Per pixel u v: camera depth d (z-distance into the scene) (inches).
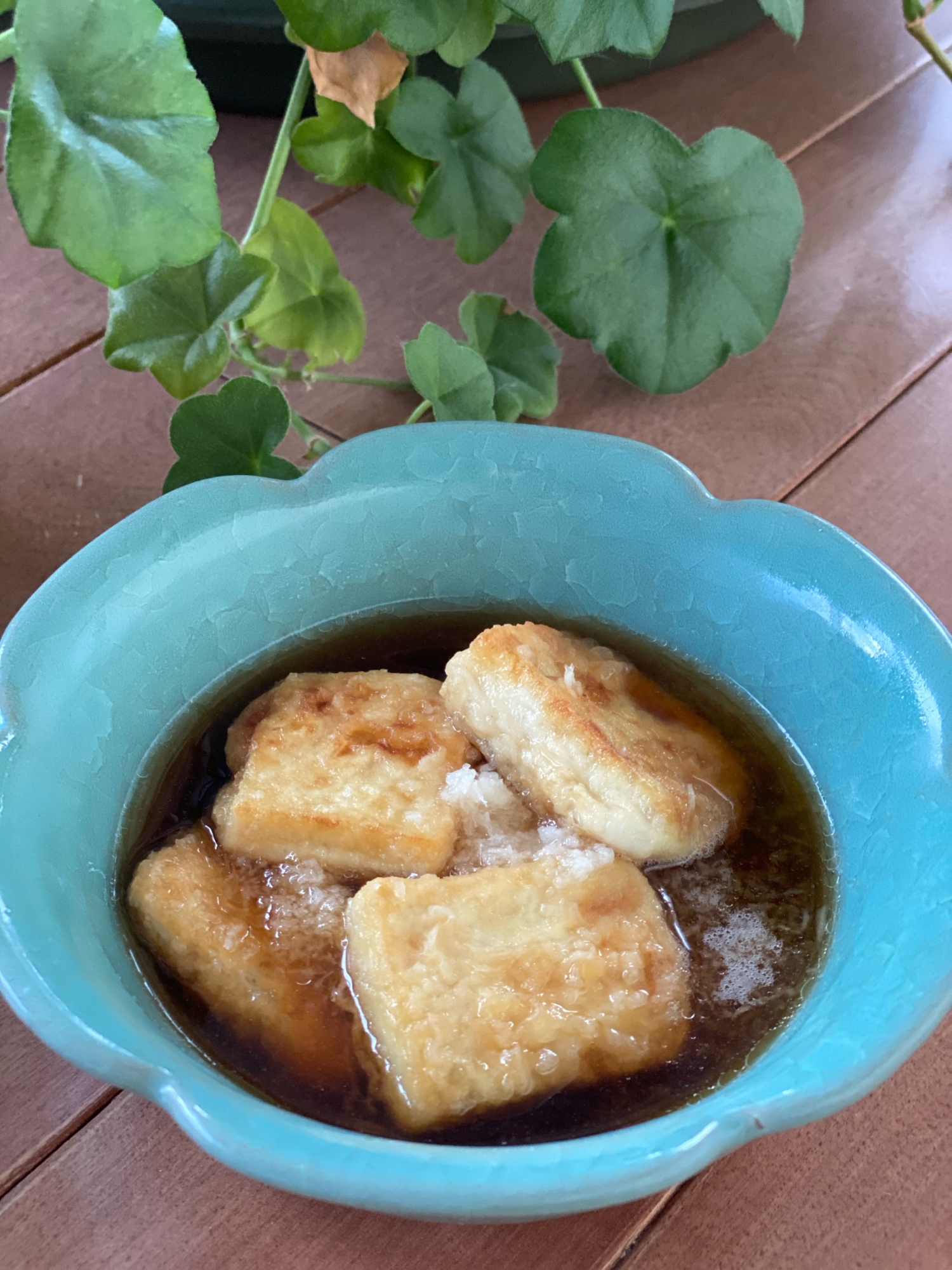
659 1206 8.0
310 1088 8.1
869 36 16.8
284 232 12.1
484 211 12.9
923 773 8.5
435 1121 8.0
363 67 11.1
